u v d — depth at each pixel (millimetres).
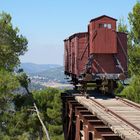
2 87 33719
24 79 37969
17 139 37156
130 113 13891
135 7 37906
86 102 17125
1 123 36562
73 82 26906
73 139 17719
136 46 38469
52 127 44750
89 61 22922
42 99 44344
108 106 16172
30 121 37250
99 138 11141
